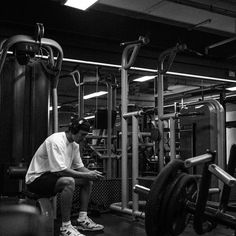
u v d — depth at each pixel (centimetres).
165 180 125
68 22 474
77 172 306
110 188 472
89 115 673
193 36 573
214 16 526
